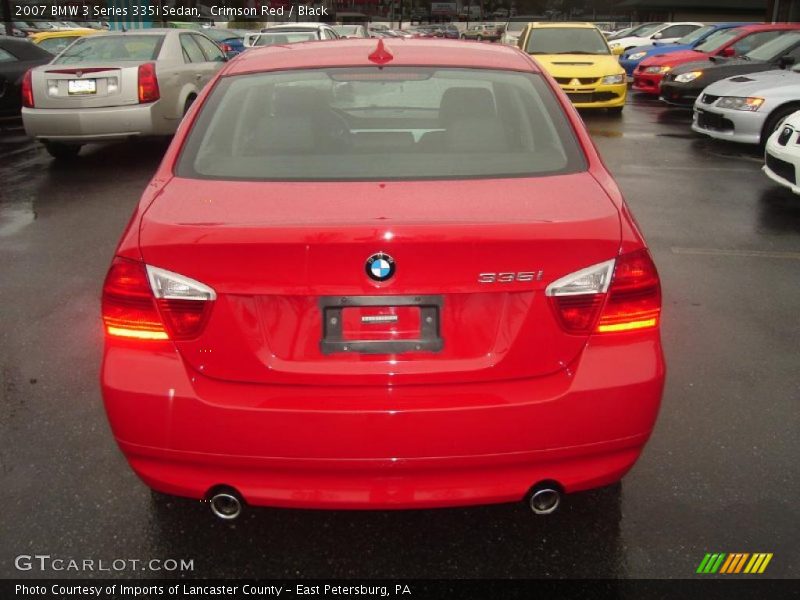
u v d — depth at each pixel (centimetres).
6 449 316
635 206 727
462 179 250
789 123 711
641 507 282
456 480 223
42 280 525
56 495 287
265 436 216
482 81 305
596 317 221
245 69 317
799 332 438
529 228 214
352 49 334
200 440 218
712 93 1034
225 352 217
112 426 226
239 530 270
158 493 288
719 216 692
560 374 222
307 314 215
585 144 276
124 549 260
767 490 292
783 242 612
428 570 252
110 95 884
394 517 278
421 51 329
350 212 222
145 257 218
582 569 251
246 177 253
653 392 224
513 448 219
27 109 894
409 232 209
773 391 367
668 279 526
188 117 290
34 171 911
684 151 1030
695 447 320
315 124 281
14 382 376
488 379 219
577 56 1409
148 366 220
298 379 217
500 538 267
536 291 217
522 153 269
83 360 400
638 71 1700
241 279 213
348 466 218
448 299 216
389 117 302
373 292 212
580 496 288
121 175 885
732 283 518
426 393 218
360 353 217
